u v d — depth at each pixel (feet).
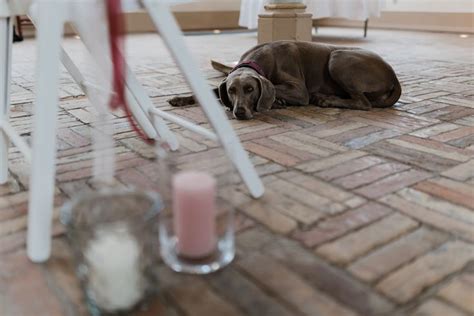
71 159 4.39
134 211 2.69
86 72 8.05
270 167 4.19
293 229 3.11
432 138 5.00
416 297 2.42
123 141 4.86
